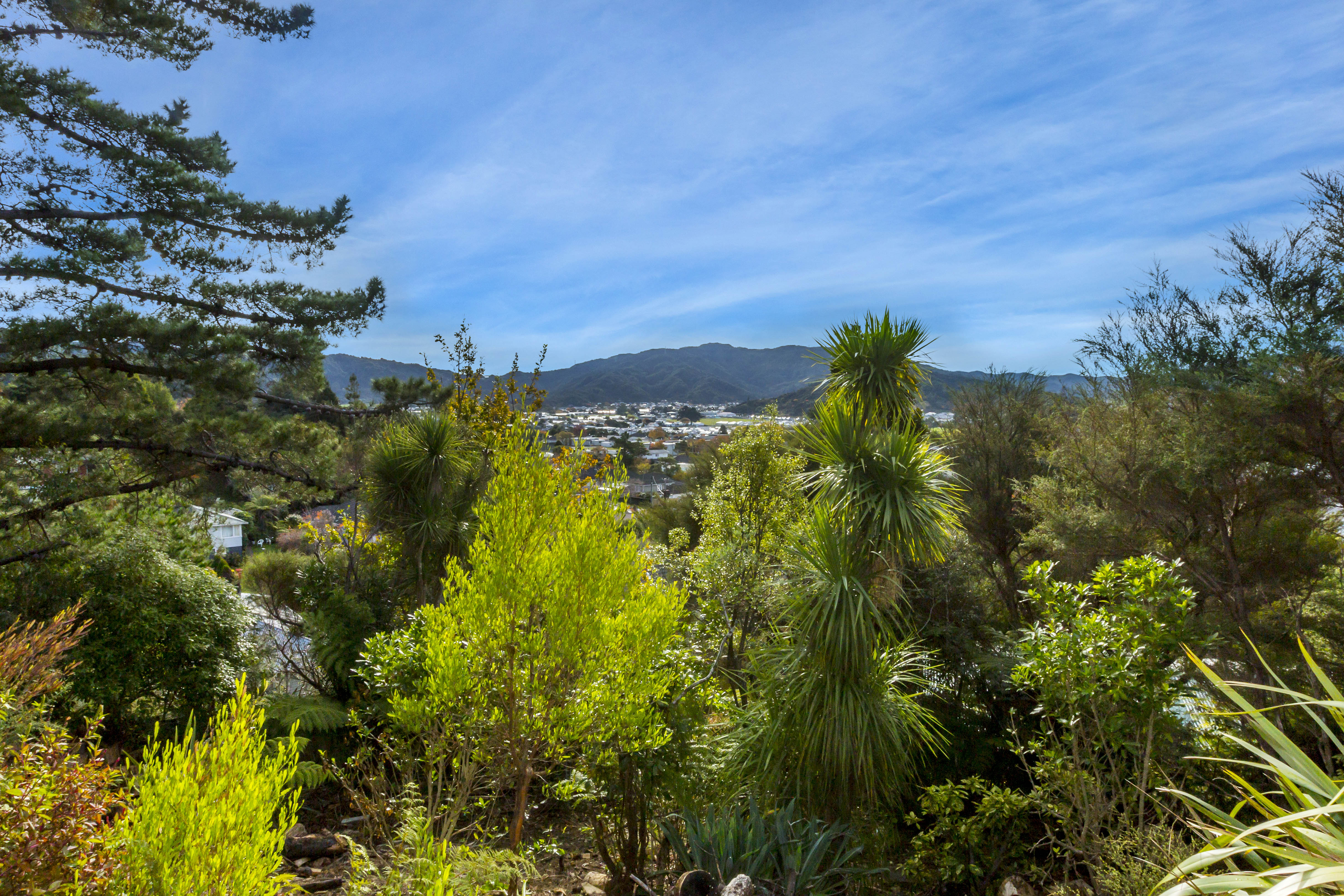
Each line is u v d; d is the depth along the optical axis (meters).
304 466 11.20
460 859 2.93
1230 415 8.40
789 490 9.30
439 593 8.16
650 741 4.24
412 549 8.22
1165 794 4.75
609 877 4.38
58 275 8.64
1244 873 1.52
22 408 8.81
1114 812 4.42
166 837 1.95
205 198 9.91
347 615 7.02
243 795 2.04
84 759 4.09
